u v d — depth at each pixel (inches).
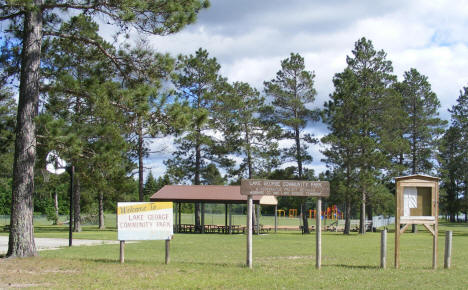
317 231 516.1
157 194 1588.3
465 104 2645.2
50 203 2859.3
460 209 2947.8
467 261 617.9
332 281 420.5
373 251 791.1
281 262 574.9
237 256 664.4
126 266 497.0
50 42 634.8
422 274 472.7
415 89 2007.9
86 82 585.9
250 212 517.3
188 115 600.7
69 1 564.7
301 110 1795.0
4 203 2659.9
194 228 1638.8
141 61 621.6
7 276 427.2
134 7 562.9
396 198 536.7
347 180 1664.6
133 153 1572.3
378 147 1637.6
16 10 578.9
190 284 395.9
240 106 1782.7
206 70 1772.9
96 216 2208.4
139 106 565.3
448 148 2743.6
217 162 1889.8
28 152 555.5
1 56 633.0
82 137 570.9
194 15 594.2
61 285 385.1
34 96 564.4
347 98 1641.2
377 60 1811.0
